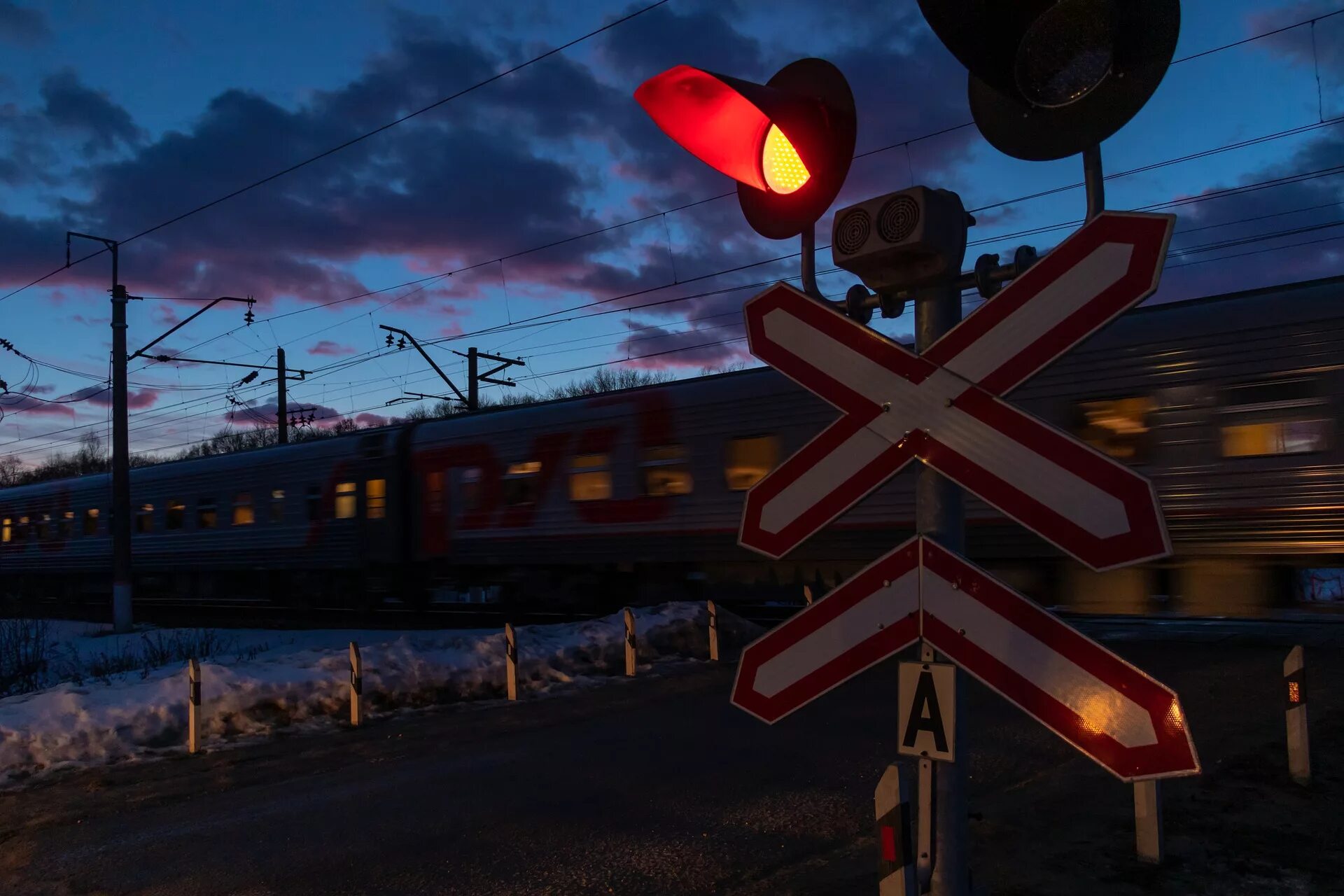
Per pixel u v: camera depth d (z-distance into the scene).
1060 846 4.25
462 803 5.63
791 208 2.54
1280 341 9.23
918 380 2.07
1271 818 4.45
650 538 14.08
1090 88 2.05
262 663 9.20
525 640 10.45
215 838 5.26
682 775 5.98
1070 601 10.61
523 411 16.25
